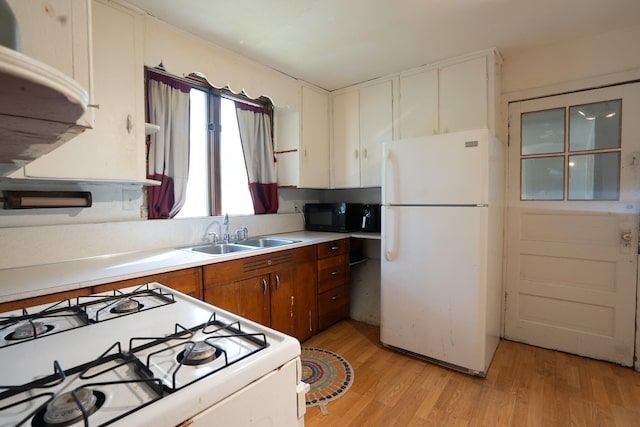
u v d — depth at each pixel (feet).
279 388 2.19
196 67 6.94
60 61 2.01
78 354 2.25
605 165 7.35
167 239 7.36
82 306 3.18
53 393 1.71
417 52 7.89
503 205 8.41
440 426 5.33
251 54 7.89
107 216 6.55
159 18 6.25
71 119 1.79
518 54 8.13
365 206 9.97
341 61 8.38
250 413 1.99
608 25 6.84
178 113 7.50
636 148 6.98
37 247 5.52
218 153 8.53
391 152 7.57
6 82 1.30
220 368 1.96
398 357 7.69
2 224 5.37
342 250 9.77
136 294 3.64
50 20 1.98
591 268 7.52
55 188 5.91
